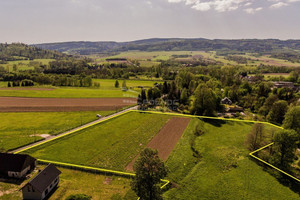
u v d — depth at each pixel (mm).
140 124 76125
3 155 44719
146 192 32875
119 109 95500
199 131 69875
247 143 58500
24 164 43812
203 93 86688
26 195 36531
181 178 44844
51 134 65188
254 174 46844
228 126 75875
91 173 45125
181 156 53406
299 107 57875
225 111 94812
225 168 49125
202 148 58562
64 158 50688
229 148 58562
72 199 36344
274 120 80500
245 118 86062
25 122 76125
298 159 52781
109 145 58625
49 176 39562
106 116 85125
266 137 62562
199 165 50031
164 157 52469
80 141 60750
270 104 89625
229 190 41531
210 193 40469
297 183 44031
